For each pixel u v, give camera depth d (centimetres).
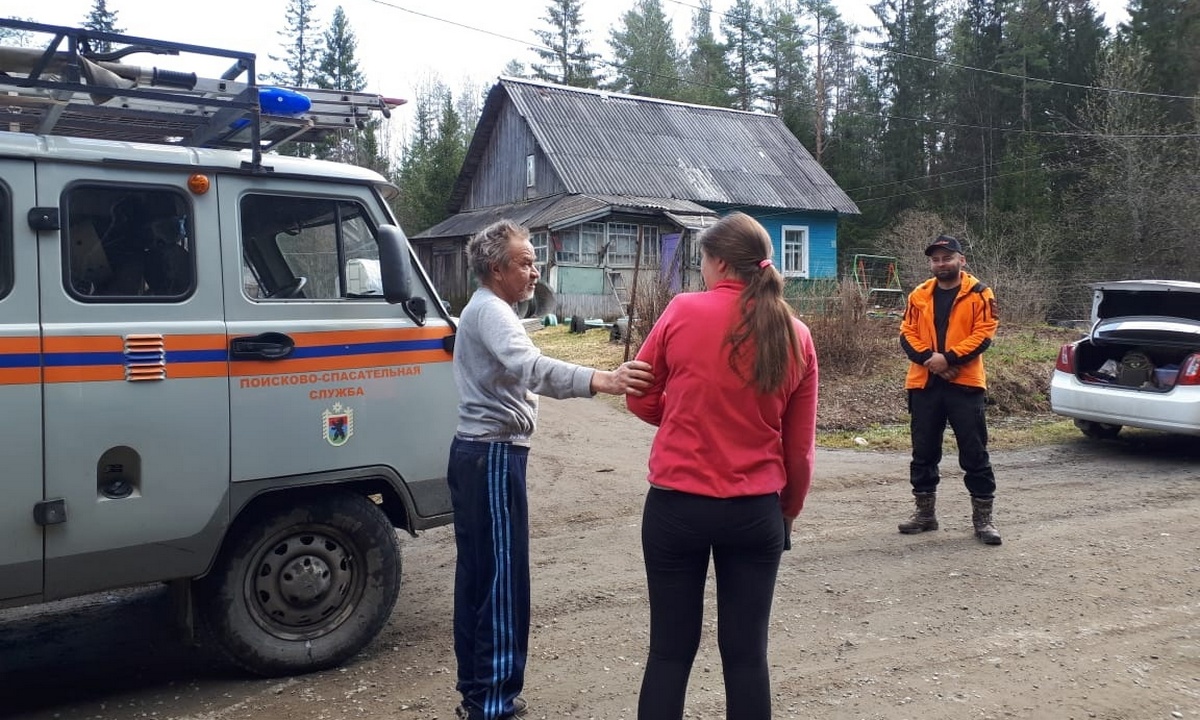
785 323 290
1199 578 546
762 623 296
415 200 3850
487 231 361
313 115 461
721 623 300
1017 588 530
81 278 375
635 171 2566
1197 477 840
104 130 471
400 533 679
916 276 2559
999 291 1975
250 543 413
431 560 612
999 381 1209
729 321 290
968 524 672
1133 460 923
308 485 423
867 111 4716
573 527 686
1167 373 930
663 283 1464
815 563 581
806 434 304
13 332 355
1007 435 1047
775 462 298
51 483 363
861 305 1289
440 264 2723
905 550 609
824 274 2816
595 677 417
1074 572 558
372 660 443
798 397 303
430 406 457
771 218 2731
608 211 2191
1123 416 938
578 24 5200
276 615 421
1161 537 634
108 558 377
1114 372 967
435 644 462
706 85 5091
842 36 5019
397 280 423
